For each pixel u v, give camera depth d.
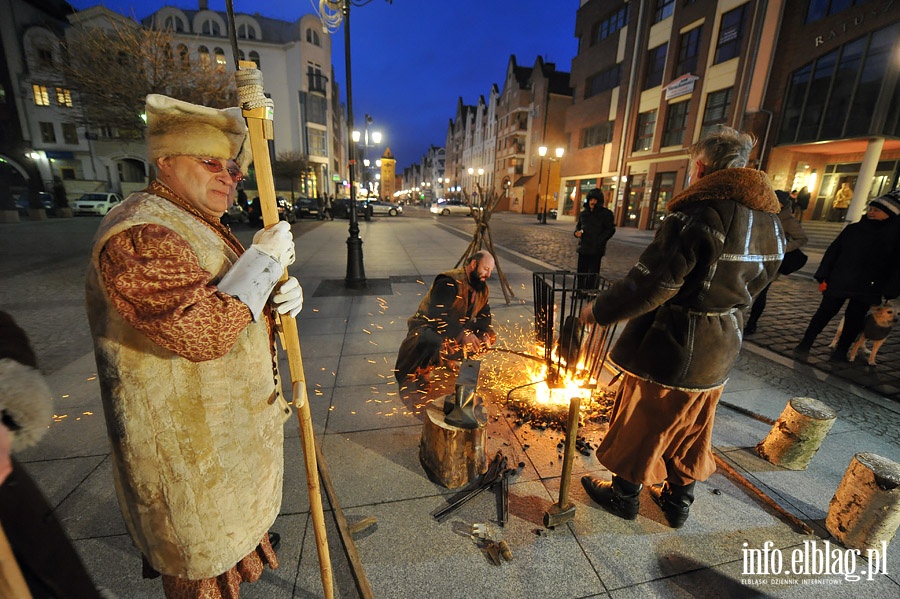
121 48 10.27
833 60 12.64
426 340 3.05
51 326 4.56
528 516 2.04
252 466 1.20
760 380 3.60
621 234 17.59
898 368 3.90
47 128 26.86
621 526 2.00
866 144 12.97
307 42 34.75
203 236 1.03
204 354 0.92
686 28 17.41
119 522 1.91
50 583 0.90
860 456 1.94
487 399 3.11
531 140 40.47
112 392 1.02
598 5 23.09
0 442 0.73
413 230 18.42
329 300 5.96
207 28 32.31
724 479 2.34
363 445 2.54
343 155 55.25
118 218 0.91
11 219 17.31
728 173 1.48
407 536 1.90
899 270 3.63
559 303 4.33
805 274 8.63
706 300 1.55
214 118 1.02
